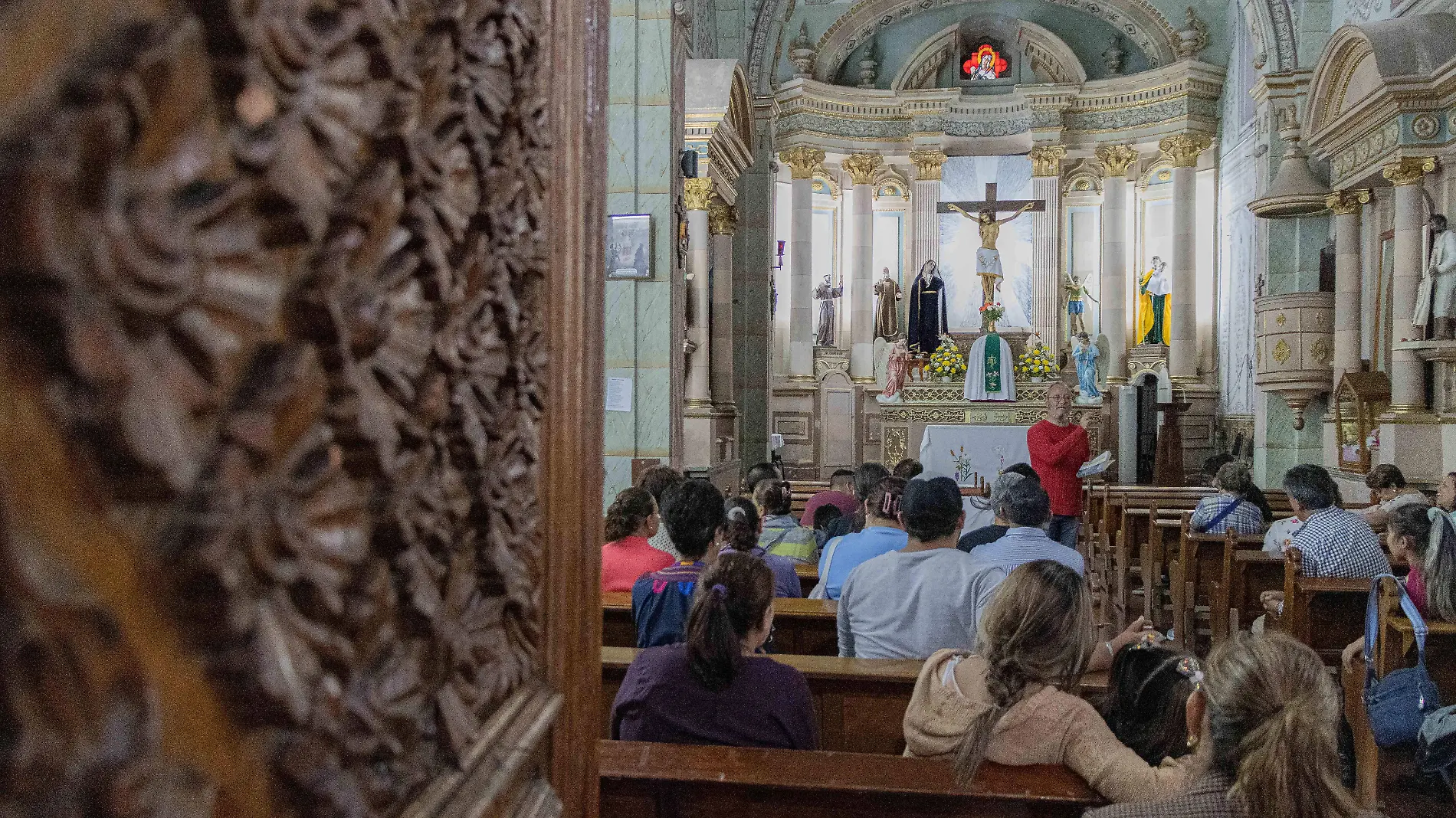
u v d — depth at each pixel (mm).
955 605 3436
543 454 1289
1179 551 7180
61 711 446
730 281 13930
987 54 18922
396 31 755
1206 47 17484
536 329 1202
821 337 19156
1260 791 1786
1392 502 7023
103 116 455
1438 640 3773
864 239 18719
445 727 924
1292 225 13742
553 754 1292
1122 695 2715
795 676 2625
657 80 8398
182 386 509
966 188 19172
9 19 422
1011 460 15578
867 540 4543
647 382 8430
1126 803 2025
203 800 532
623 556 4266
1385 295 11664
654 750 2365
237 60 552
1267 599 5430
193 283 513
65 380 452
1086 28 18625
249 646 560
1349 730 4238
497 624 1095
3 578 426
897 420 17062
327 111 641
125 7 479
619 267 8367
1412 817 3814
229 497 542
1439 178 10039
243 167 558
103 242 459
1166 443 15273
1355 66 10906
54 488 450
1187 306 17594
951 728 2357
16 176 421
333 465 650
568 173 1359
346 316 684
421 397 835
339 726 681
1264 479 13828
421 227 808
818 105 18156
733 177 12828
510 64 1053
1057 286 18516
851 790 2170
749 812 2254
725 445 12891
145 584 503
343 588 719
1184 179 17578
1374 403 11172
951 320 19094
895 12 18172
